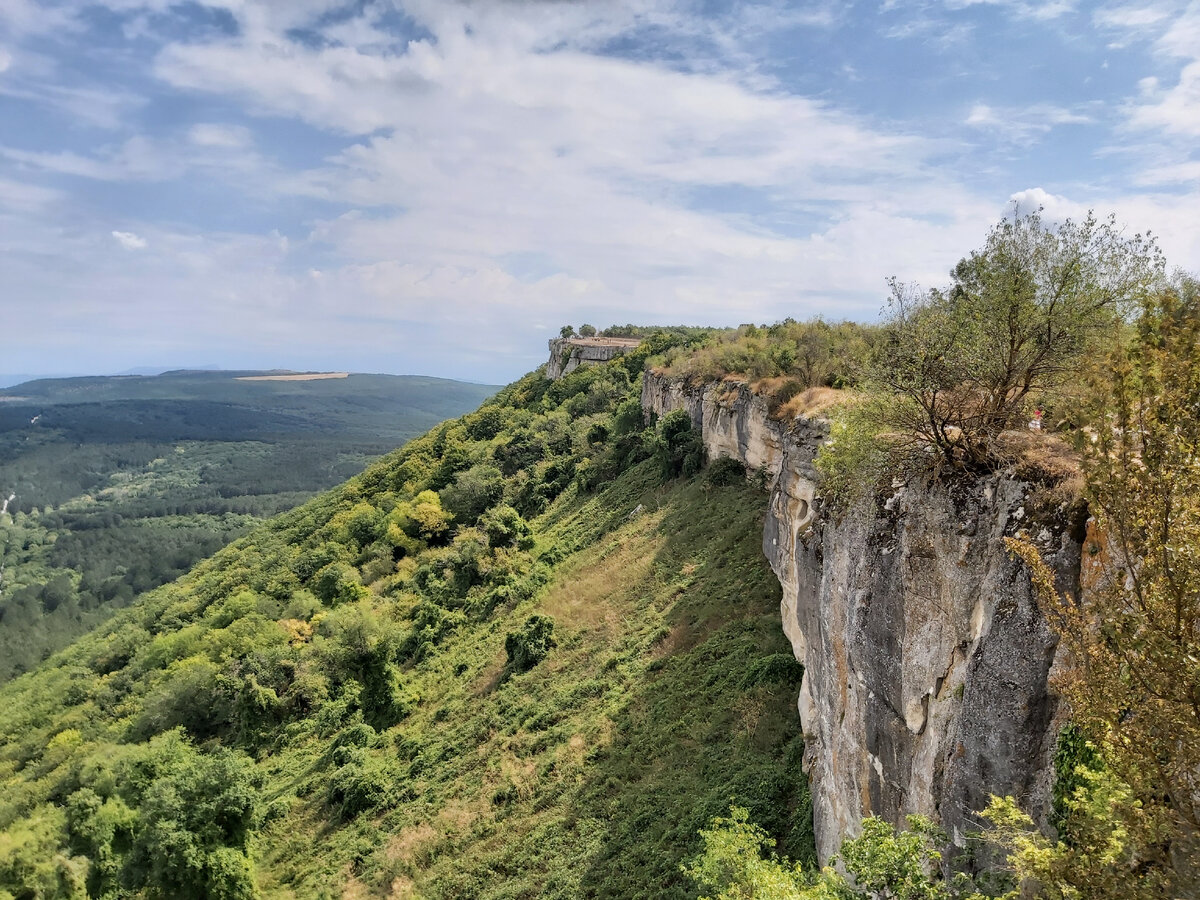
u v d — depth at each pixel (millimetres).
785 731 22828
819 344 34750
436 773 32719
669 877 19906
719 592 33062
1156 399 7859
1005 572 11148
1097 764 9234
